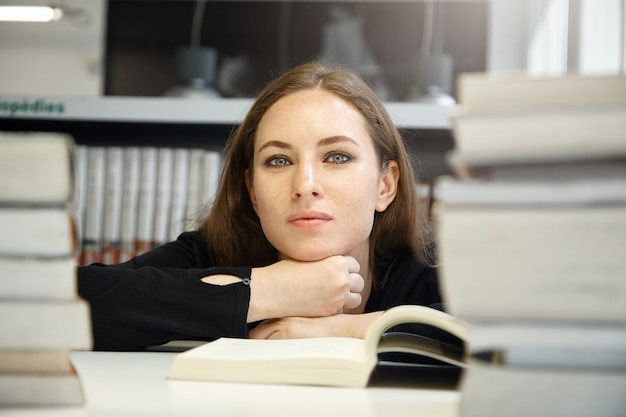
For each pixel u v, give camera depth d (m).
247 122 1.29
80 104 1.84
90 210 1.83
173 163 1.84
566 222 0.33
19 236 0.35
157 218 1.83
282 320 1.03
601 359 0.34
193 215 1.66
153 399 0.49
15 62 2.50
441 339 0.86
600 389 0.35
